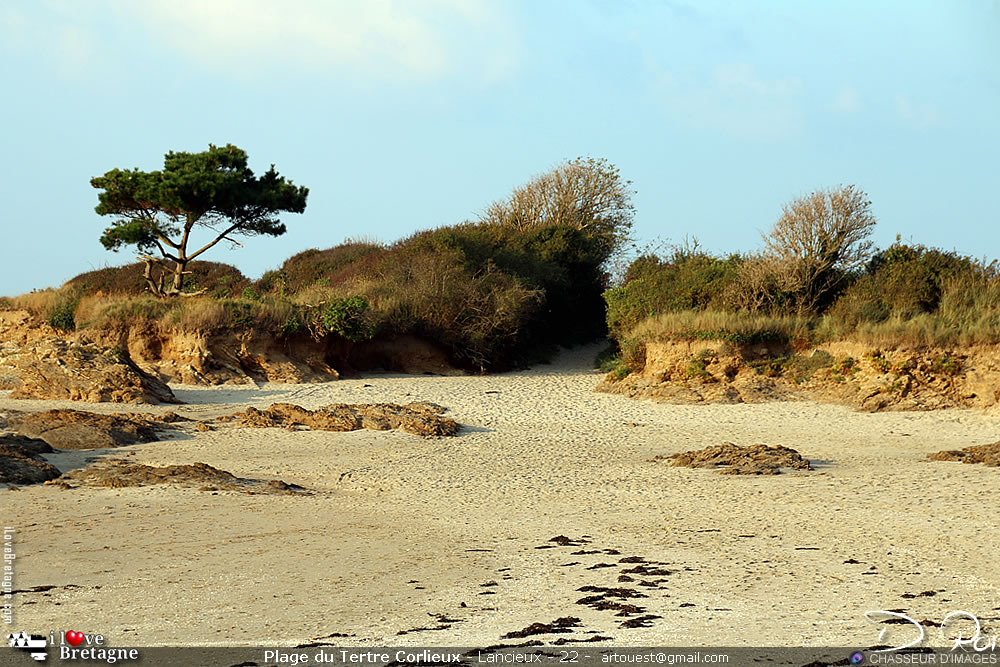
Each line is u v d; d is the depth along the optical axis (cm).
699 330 4003
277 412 3247
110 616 1214
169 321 4106
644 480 2306
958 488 2072
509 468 2517
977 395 3538
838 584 1320
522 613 1207
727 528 1736
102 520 1788
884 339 3722
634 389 3966
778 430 3206
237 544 1617
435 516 1888
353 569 1449
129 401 3322
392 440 2956
